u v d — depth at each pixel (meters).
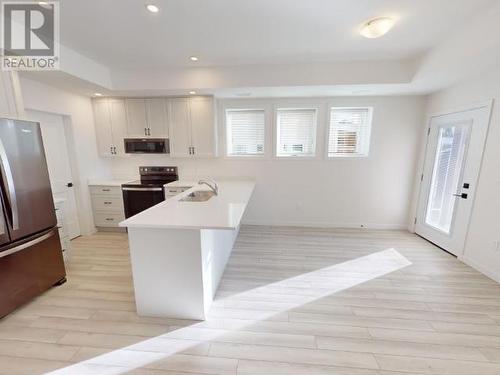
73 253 3.29
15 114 2.26
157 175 4.48
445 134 3.37
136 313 2.08
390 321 1.99
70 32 2.33
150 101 3.97
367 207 4.24
